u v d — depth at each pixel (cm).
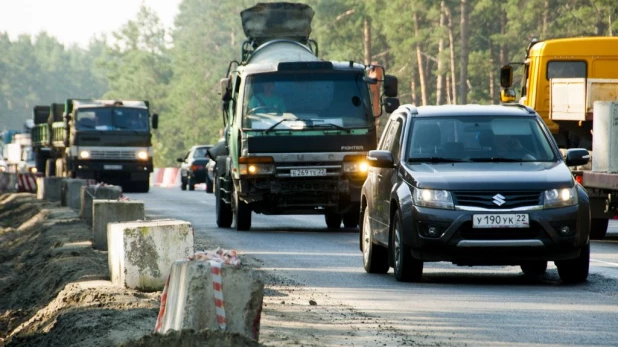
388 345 2305
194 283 2098
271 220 6888
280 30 6638
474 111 3659
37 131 14400
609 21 15950
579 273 3378
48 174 13375
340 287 3347
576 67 6406
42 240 5872
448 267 3916
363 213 3897
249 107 5634
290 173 5597
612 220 6725
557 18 18012
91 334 2584
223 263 2117
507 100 6669
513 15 18275
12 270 5269
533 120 3634
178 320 2122
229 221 6203
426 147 3544
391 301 3012
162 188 14788
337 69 5675
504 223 3253
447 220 3266
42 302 3847
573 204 3291
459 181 3303
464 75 17412
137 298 3089
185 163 13412
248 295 2117
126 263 3281
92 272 3891
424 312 2794
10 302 4259
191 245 3325
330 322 2633
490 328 2534
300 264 4062
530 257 3272
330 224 6162
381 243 3628
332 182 5622
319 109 5650
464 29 17462
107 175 11638
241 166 5609
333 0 19825
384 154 3541
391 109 5766
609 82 5525
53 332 2844
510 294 3131
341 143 5622
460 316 2720
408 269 3412
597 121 4916
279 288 3325
